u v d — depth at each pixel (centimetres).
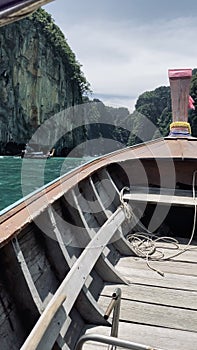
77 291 184
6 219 164
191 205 352
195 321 206
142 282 255
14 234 147
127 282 251
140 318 207
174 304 224
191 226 387
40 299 159
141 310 216
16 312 154
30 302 152
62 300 156
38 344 129
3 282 153
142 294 236
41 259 194
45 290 183
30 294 152
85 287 206
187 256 310
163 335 191
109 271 253
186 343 185
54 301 155
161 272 272
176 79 593
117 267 281
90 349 172
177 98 597
